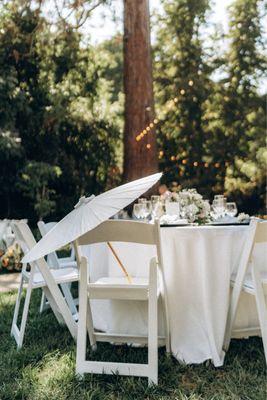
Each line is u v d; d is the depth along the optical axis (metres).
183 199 3.84
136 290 2.64
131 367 2.58
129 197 2.43
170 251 2.96
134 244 3.17
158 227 2.67
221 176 13.77
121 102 13.31
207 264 2.86
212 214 3.77
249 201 13.73
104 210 2.40
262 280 2.73
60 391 2.46
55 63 10.83
